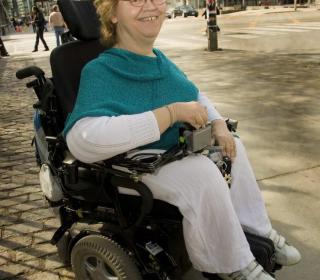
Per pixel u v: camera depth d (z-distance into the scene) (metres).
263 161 3.61
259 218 2.03
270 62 8.61
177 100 1.95
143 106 1.83
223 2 45.97
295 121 4.60
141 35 1.84
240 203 2.01
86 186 1.88
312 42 11.88
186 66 8.91
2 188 3.48
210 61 9.37
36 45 16.31
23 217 2.98
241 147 2.05
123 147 1.64
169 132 1.87
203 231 1.72
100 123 1.65
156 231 1.86
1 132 5.14
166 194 1.72
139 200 1.82
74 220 2.11
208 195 1.69
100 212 1.97
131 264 1.82
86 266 2.02
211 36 11.20
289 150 3.81
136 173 1.68
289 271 2.26
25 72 2.16
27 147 4.52
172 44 13.82
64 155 2.03
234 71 7.93
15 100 6.99
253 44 12.36
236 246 1.72
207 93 6.25
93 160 1.70
